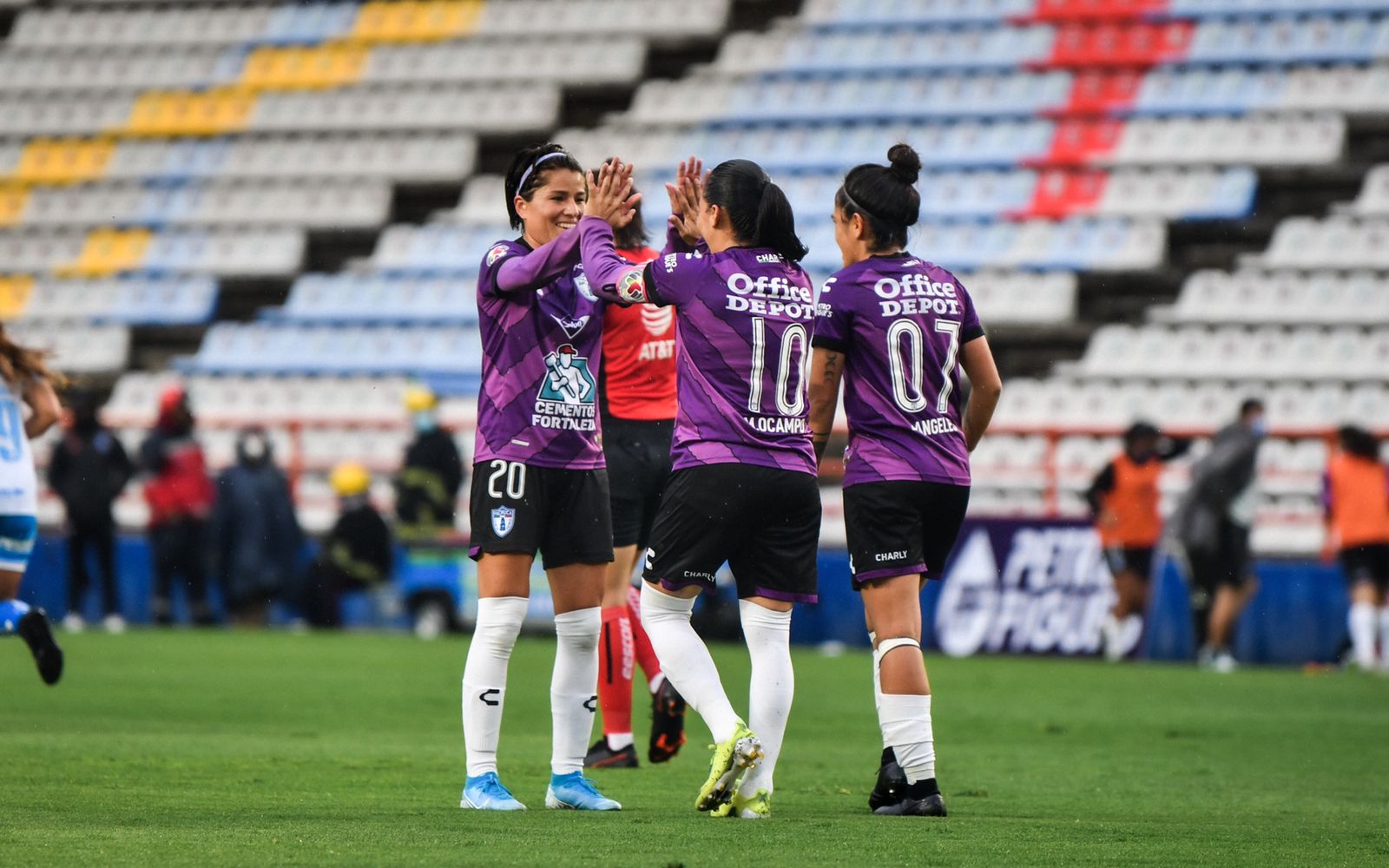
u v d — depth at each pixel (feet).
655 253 82.17
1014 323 236.63
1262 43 257.96
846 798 68.54
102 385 272.31
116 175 304.30
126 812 58.95
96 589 208.74
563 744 62.08
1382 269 227.81
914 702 61.00
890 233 62.95
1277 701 128.57
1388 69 249.75
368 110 301.43
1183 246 246.06
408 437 241.96
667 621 59.82
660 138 277.23
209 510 203.21
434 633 194.59
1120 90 259.60
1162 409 220.02
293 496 218.79
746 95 280.51
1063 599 173.37
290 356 262.06
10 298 286.66
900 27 282.97
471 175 287.69
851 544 61.98
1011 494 212.84
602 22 302.66
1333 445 169.48
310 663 149.48
